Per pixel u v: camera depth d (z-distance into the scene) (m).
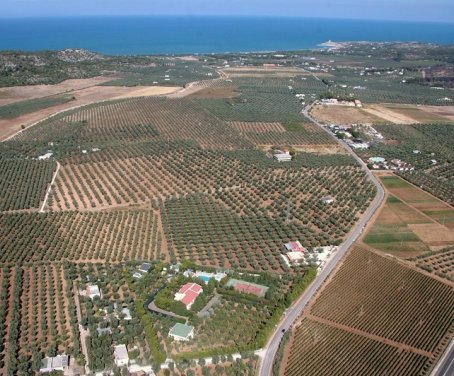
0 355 126.06
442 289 155.12
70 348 128.50
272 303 147.12
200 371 122.00
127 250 176.62
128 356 125.44
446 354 129.75
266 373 121.38
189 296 148.62
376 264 169.00
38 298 148.88
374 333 136.88
